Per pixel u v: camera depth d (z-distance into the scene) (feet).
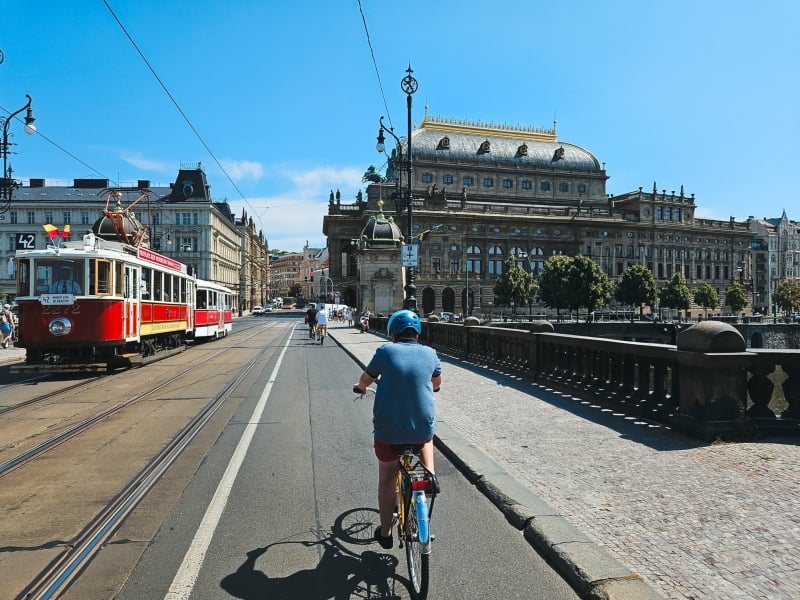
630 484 19.01
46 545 15.80
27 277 52.29
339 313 259.80
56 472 22.85
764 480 18.88
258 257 539.70
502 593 12.92
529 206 372.79
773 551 13.84
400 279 157.48
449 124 396.78
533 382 44.45
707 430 23.93
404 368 13.89
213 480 21.72
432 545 15.53
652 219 395.14
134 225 102.12
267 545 15.74
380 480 14.23
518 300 303.27
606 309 361.92
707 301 355.97
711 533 14.93
